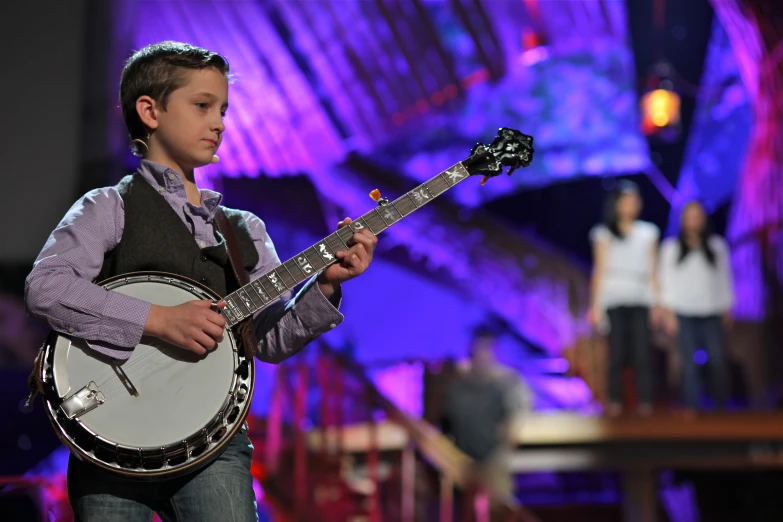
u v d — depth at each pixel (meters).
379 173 20.20
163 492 3.75
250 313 3.90
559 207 21.31
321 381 13.22
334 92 19.31
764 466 14.73
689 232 14.57
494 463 12.86
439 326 20.95
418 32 19.28
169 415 3.66
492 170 4.14
